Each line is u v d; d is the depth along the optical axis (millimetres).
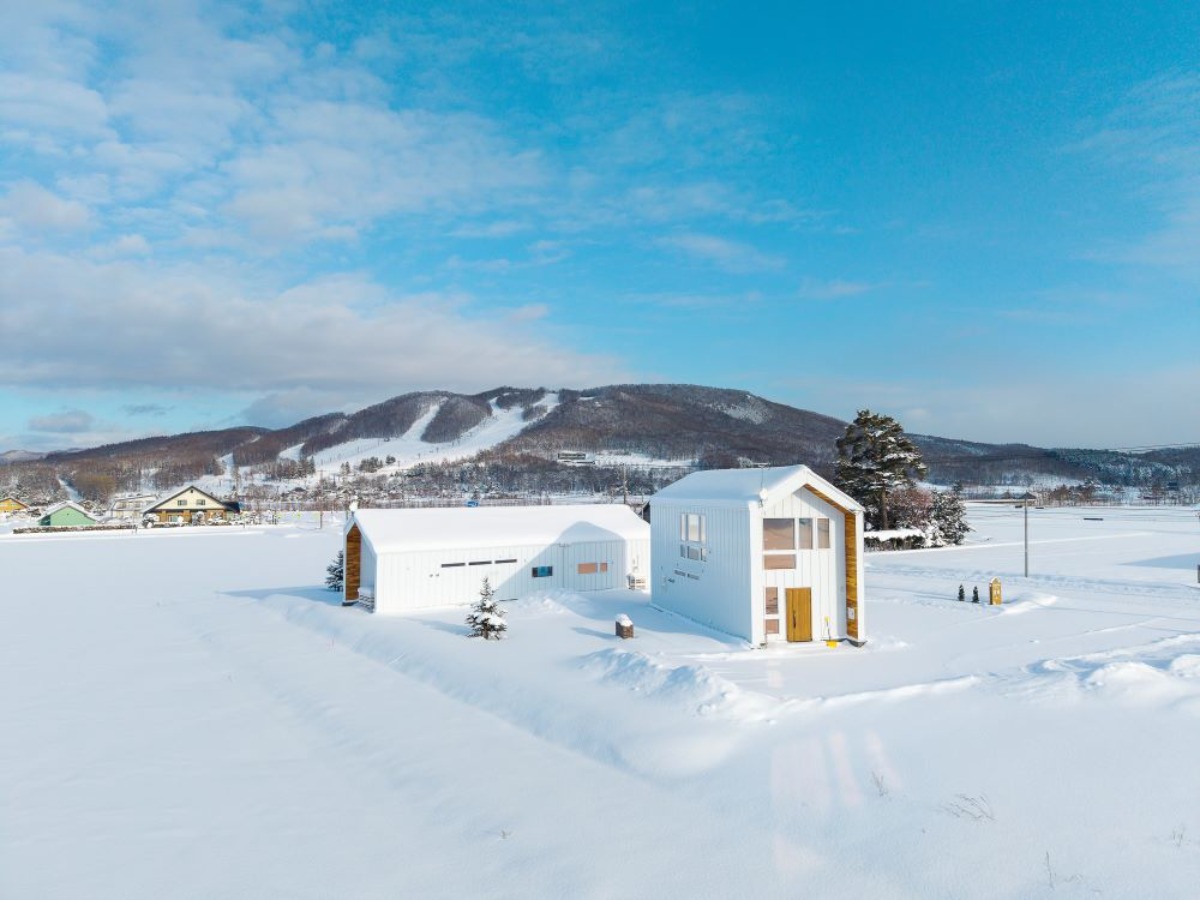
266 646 22250
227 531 82312
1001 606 26156
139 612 29672
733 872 8273
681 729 12453
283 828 10086
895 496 54812
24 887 8461
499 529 28766
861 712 13070
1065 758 10367
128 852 9359
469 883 8438
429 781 11602
